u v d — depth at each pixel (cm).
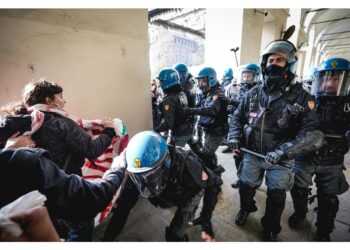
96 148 116
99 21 173
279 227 148
